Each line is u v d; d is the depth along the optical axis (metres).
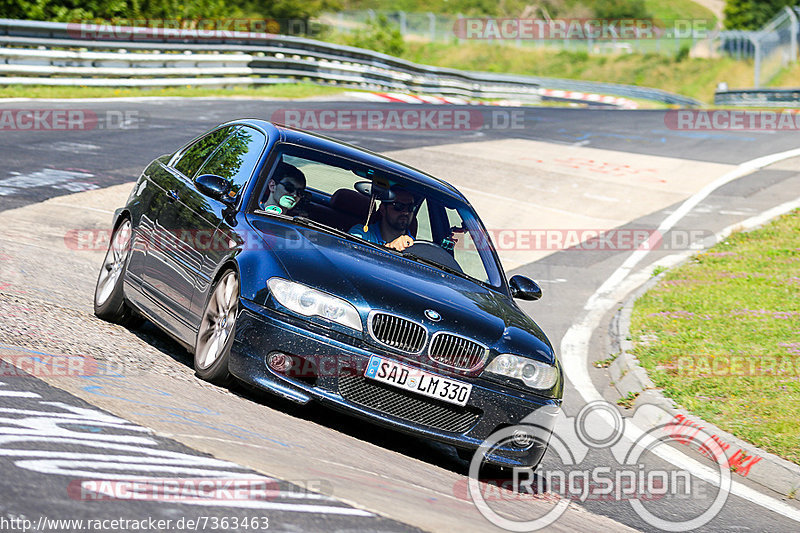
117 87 86.56
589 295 45.50
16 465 12.49
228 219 22.14
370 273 20.97
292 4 198.00
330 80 115.94
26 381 17.20
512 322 21.92
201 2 125.88
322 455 17.00
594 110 122.69
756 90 143.62
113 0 110.44
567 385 32.72
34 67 79.38
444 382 19.91
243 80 101.62
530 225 57.00
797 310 42.50
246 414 18.78
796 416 29.50
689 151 86.81
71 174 48.34
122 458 13.66
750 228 59.91
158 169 27.11
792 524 22.47
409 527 13.23
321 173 24.09
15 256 31.30
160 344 24.53
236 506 12.43
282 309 19.64
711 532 20.48
